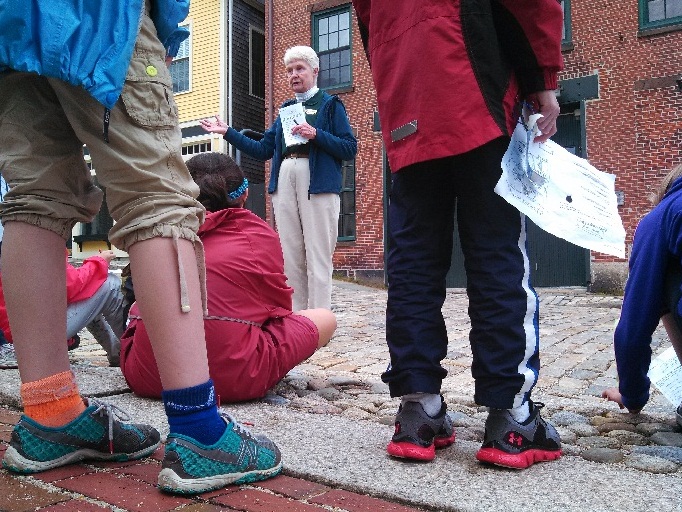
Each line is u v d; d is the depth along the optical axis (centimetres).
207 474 138
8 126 144
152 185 132
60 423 151
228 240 240
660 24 941
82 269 289
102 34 125
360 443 180
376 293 909
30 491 139
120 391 251
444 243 173
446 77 158
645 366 212
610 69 973
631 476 154
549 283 1045
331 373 316
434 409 168
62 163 146
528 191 158
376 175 1159
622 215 959
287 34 1302
